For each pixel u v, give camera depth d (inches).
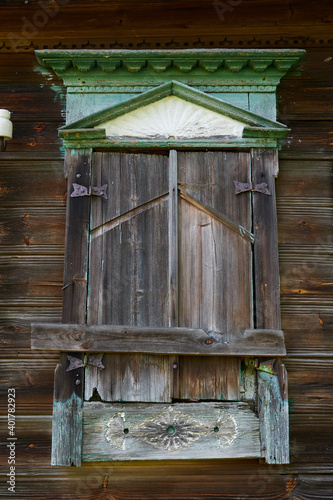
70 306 91.0
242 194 95.9
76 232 93.6
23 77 104.1
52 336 88.9
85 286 91.7
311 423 92.9
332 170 101.5
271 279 93.0
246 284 92.9
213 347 89.1
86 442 87.0
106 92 101.0
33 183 100.3
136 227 94.2
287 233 98.7
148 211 94.7
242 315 91.7
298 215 99.6
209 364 90.4
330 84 104.1
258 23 105.7
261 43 105.3
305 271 97.7
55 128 102.3
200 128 98.2
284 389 89.8
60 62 100.2
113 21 105.7
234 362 90.6
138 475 91.1
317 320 96.0
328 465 91.7
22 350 94.6
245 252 94.0
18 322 95.4
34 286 96.7
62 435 87.0
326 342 95.3
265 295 92.4
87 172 95.6
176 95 98.6
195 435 87.7
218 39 105.3
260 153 97.3
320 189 100.7
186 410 88.4
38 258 97.7
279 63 100.3
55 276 97.1
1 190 100.0
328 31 105.4
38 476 91.0
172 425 87.7
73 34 105.5
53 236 98.5
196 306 91.6
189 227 94.3
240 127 98.3
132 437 87.3
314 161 101.7
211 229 94.3
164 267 93.0
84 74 101.3
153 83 101.2
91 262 92.7
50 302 96.1
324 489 91.1
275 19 105.8
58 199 99.8
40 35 105.5
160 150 97.1
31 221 99.0
